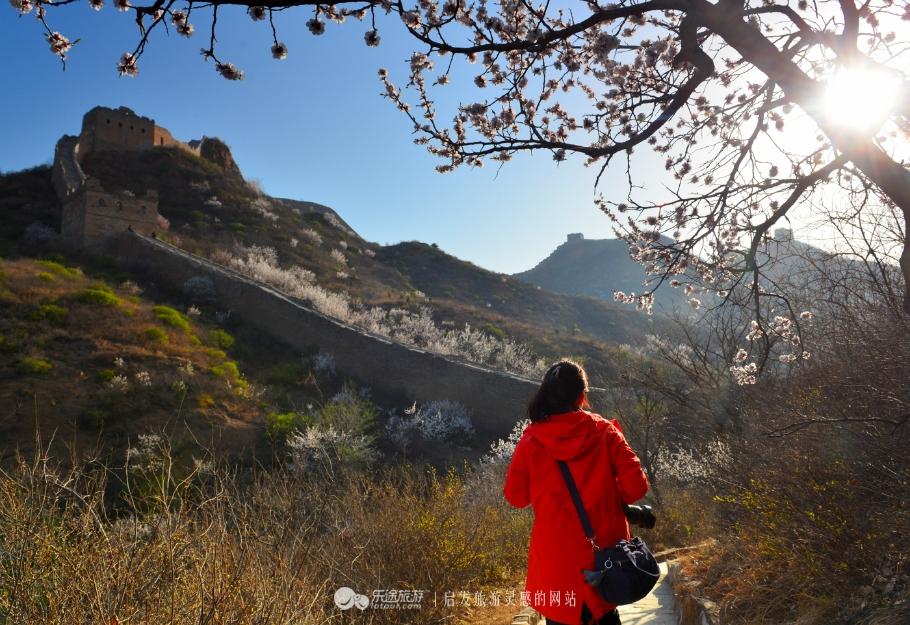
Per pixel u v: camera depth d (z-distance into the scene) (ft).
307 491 17.15
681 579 17.84
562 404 9.27
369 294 184.96
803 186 12.30
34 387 69.77
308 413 82.64
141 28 9.50
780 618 12.07
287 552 13.29
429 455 84.17
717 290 16.44
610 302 282.77
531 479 9.06
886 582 10.99
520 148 12.76
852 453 14.21
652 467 49.75
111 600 8.77
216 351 95.30
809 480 13.39
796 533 12.89
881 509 12.40
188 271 124.88
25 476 11.04
